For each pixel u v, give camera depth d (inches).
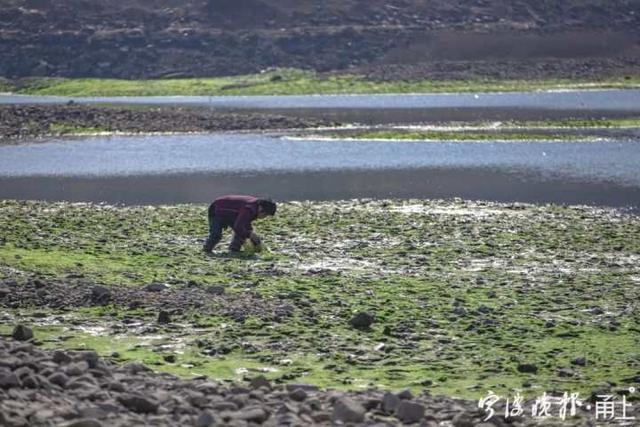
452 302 3779.5
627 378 2783.0
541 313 3627.0
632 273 4532.5
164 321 3331.7
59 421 1904.5
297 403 2263.8
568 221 6422.2
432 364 2928.2
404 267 4591.5
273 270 4382.4
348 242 5344.5
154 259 4653.1
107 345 3019.2
